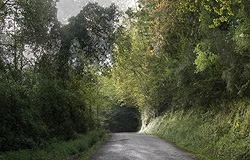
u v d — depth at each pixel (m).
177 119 26.48
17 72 15.46
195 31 18.78
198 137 17.31
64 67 20.28
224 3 10.43
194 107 22.97
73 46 20.02
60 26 18.66
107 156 13.30
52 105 17.72
